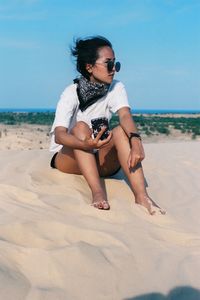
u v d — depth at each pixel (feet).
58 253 7.47
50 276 6.93
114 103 11.78
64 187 11.33
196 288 6.95
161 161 17.44
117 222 9.46
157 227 9.26
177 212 10.72
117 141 10.86
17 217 9.10
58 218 9.22
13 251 7.42
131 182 10.69
